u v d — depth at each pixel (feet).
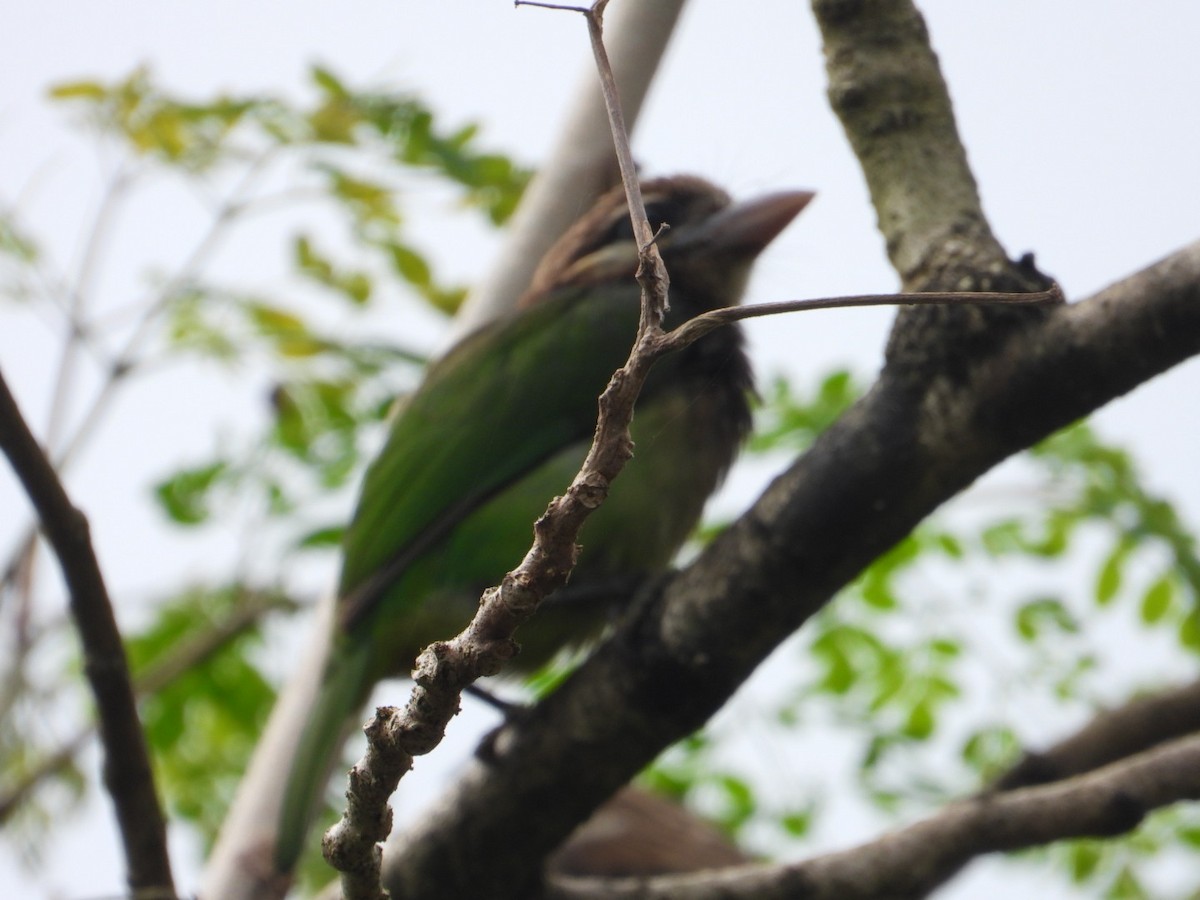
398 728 14.32
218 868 27.96
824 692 37.04
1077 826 25.08
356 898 15.62
